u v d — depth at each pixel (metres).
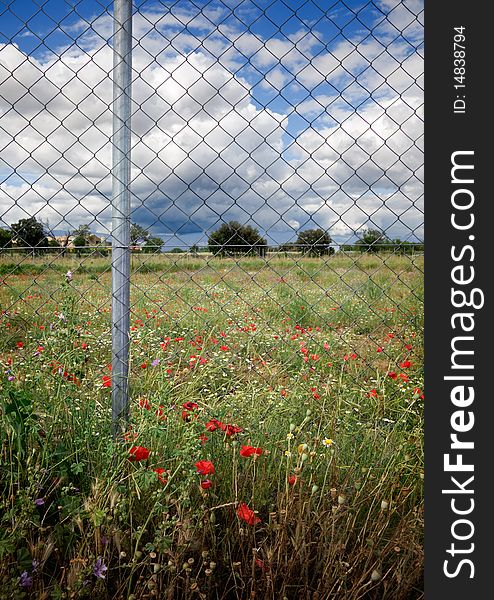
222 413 2.38
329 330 4.84
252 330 4.57
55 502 1.77
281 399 2.58
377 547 1.72
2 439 1.76
